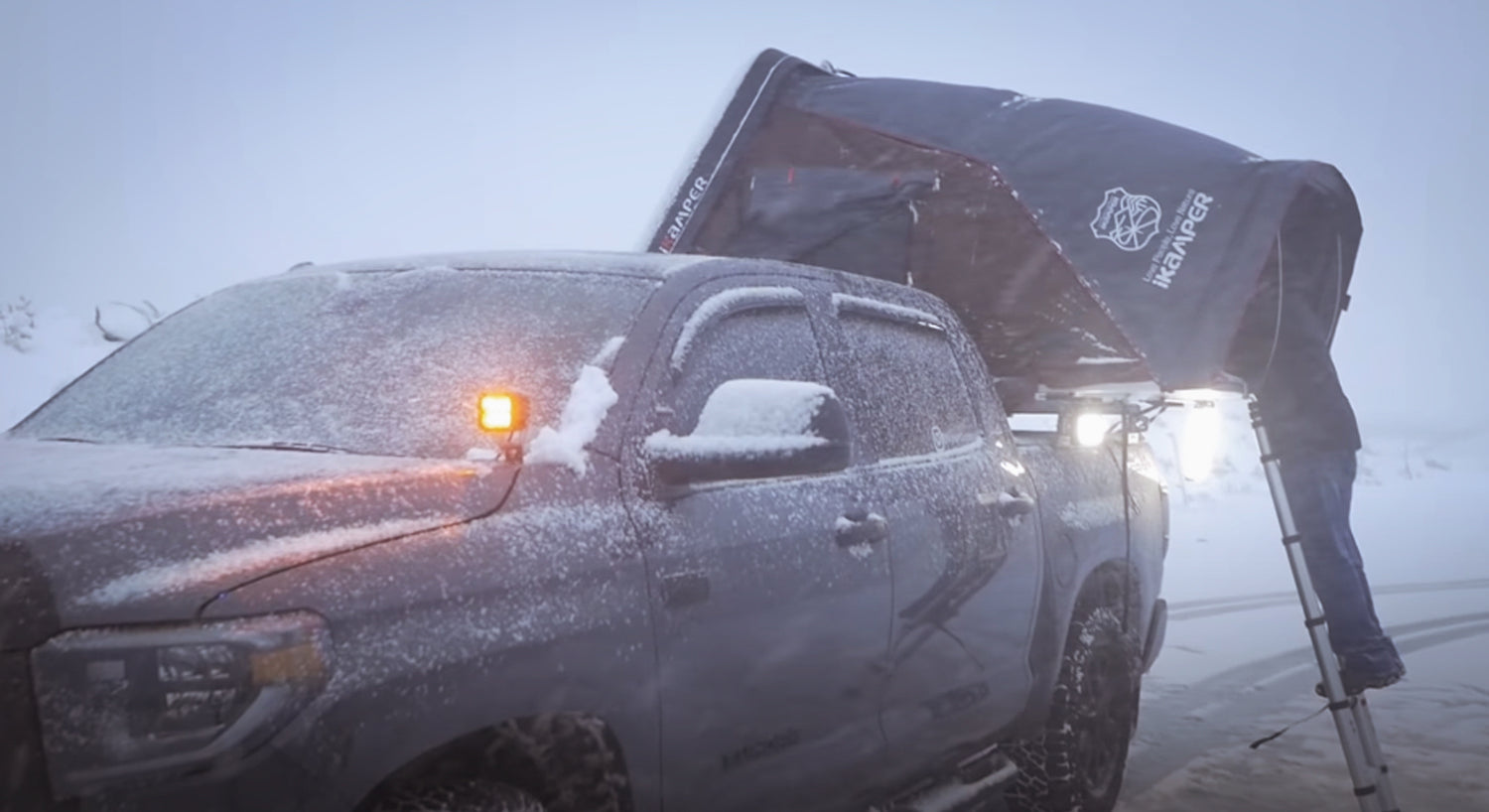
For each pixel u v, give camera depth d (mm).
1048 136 6188
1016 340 6406
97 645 2492
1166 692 8570
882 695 4102
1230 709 8109
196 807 2506
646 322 3762
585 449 3373
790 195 6512
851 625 3930
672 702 3320
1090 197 6016
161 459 3275
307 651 2629
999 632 4793
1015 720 5055
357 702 2678
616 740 3209
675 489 3502
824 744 3857
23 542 2562
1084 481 5844
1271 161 5992
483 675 2889
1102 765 5703
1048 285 6254
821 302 4492
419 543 2916
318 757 2619
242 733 2537
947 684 4457
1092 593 5844
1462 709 7992
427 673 2789
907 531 4273
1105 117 6227
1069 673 5438
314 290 4367
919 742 4332
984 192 6289
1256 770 6742
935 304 5320
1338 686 5703
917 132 6320
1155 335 5801
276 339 4074
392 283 4234
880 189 6391
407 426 3523
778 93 6605
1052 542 5297
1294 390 6426
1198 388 5855
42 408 4238
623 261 4102
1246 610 11867
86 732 2465
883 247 6426
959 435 5004
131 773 2467
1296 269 6348
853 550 3986
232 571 2658
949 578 4449
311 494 2898
